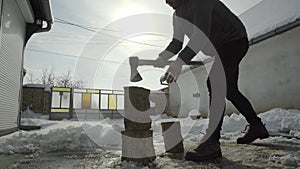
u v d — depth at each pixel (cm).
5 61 337
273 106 511
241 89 612
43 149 195
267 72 531
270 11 616
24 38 472
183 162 146
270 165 138
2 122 329
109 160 154
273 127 355
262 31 530
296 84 457
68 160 154
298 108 448
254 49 571
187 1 159
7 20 338
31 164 142
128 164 135
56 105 888
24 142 218
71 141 213
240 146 209
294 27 458
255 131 214
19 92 438
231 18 179
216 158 157
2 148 192
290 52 475
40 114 861
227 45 178
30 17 458
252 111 211
